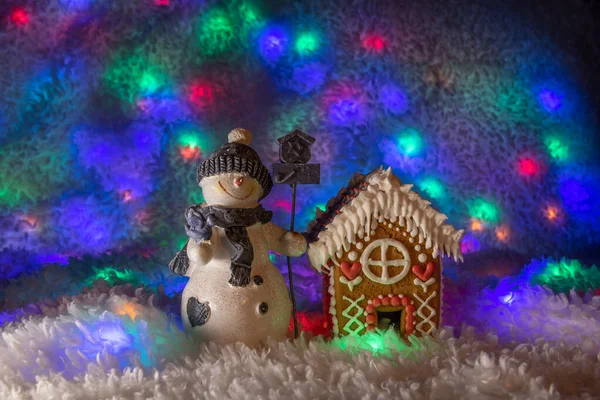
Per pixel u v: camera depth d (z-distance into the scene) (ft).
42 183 3.07
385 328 2.08
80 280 2.58
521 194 3.30
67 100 3.10
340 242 2.02
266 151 3.22
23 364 1.81
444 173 3.29
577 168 3.37
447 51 3.29
